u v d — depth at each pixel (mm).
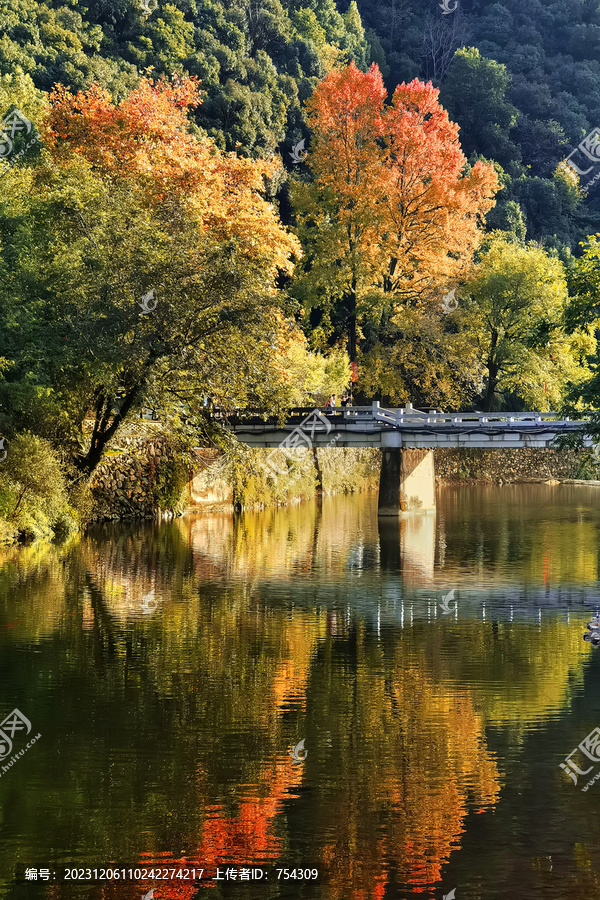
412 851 10625
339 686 16656
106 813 11586
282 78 101625
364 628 21266
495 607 23750
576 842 10859
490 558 32500
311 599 24641
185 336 34188
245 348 34875
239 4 109375
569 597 25125
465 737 14078
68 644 19406
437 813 11539
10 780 12508
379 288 67188
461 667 18000
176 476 45906
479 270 70000
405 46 153375
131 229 34312
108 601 23875
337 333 75000
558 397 67062
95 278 33031
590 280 26781
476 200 71000
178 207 36406
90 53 90375
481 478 82500
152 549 33469
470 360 67625
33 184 37656
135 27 95875
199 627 21156
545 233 123875
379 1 158750
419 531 41156
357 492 68250
